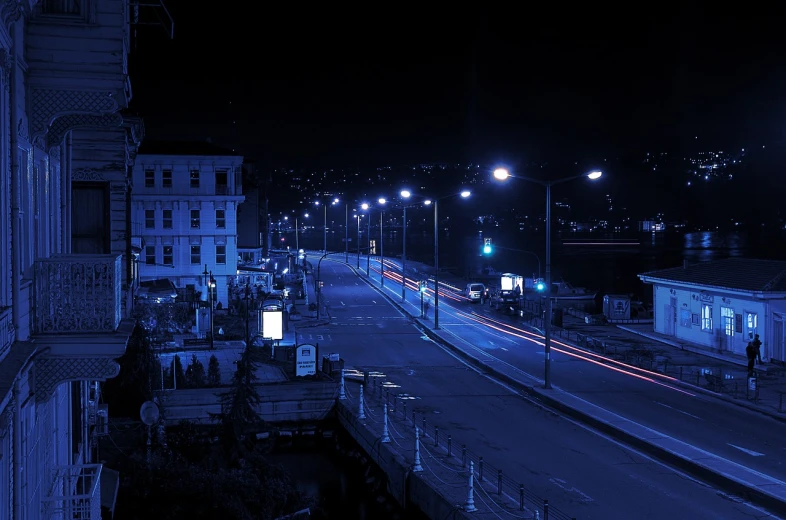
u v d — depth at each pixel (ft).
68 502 36.68
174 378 104.37
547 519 59.21
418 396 115.24
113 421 81.76
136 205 210.59
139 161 210.59
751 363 131.75
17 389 27.40
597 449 86.53
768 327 144.25
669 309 181.68
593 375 132.67
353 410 101.91
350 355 153.89
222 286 216.54
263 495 60.95
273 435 96.68
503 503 64.90
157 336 149.59
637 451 86.07
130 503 55.36
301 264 385.70
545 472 76.79
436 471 74.43
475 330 191.42
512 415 103.55
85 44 36.60
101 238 69.72
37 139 35.83
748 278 154.20
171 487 56.80
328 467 95.86
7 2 27.99
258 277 260.01
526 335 185.06
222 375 119.34
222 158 214.90
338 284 307.99
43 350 31.04
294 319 205.77
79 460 48.85
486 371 139.44
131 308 81.46
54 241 41.32
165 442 81.61
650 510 65.82
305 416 108.68
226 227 216.54
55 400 39.81
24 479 29.58
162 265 213.46
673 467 79.77
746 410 106.22
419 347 166.91
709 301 163.43
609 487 72.23
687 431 93.04
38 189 36.60
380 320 210.38
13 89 30.22
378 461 85.15
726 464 78.02
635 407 106.83
